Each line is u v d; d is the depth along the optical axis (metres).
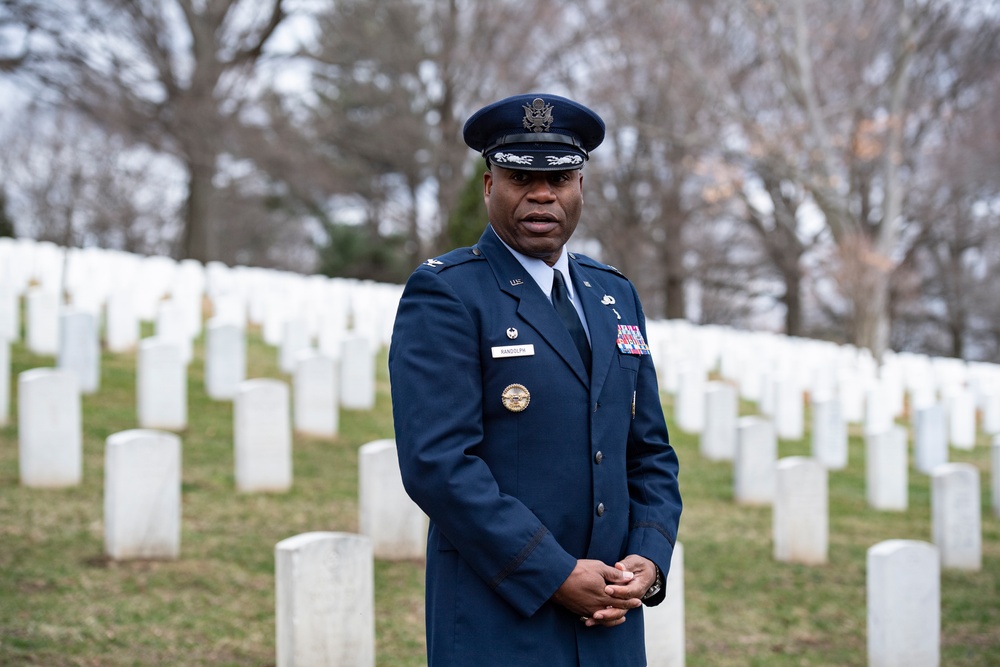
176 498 6.79
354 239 38.44
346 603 5.05
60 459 8.06
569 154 2.85
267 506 8.25
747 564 7.95
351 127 35.78
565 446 2.79
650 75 25.69
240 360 11.88
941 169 30.11
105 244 39.12
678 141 24.23
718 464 11.78
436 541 2.89
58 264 16.64
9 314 13.26
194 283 17.86
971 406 14.95
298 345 13.58
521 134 2.84
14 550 6.53
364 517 7.39
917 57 27.80
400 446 2.74
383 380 14.62
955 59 29.28
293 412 11.72
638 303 3.19
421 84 34.56
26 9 22.73
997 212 34.31
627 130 31.05
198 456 9.48
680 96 23.83
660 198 34.41
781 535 8.09
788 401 13.89
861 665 5.98
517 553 2.64
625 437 2.93
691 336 19.22
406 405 2.74
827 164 21.81
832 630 6.58
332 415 10.88
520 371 2.79
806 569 7.90
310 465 9.69
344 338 12.39
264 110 29.67
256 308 18.47
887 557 5.70
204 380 12.66
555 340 2.84
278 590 5.02
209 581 6.42
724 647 6.20
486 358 2.79
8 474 8.19
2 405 9.56
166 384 10.17
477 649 2.71
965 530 8.27
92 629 5.45
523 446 2.77
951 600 7.35
